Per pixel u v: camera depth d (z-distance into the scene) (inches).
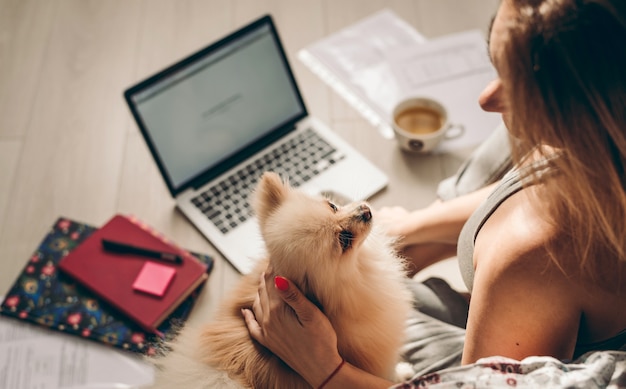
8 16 72.7
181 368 35.9
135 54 69.9
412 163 59.1
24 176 60.0
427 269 55.2
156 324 47.9
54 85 67.2
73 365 46.4
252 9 73.5
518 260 27.3
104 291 49.0
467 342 30.7
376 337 35.7
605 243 24.7
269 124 58.9
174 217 56.2
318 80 66.1
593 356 26.6
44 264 51.5
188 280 50.0
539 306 27.6
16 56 69.6
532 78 22.4
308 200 35.2
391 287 37.7
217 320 38.6
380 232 41.1
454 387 26.5
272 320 33.8
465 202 44.2
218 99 55.6
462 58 66.0
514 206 29.6
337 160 57.9
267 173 35.4
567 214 25.4
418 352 40.8
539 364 26.2
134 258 51.1
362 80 65.7
